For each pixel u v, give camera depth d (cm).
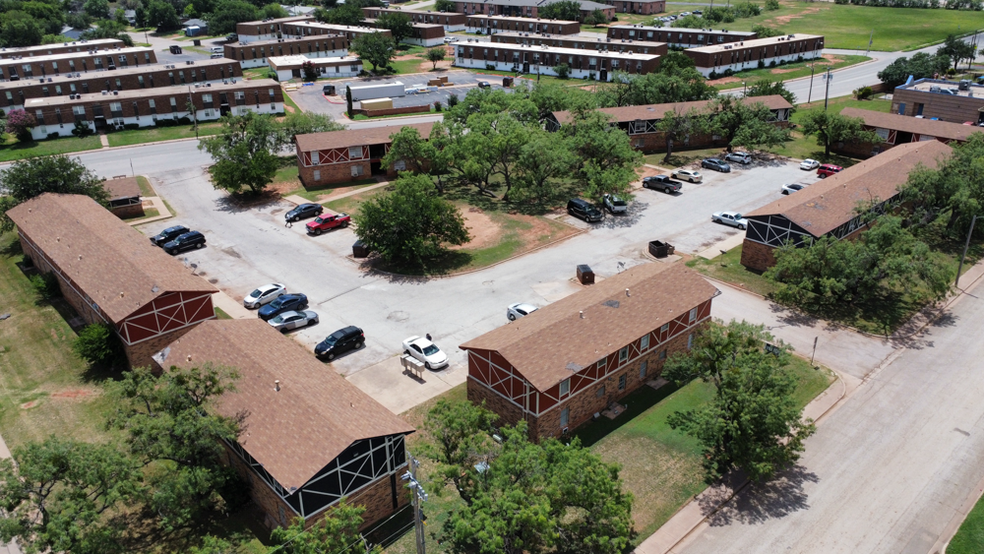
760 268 5888
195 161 9069
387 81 13788
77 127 10194
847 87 12319
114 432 3947
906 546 3169
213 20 19388
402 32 17138
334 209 7375
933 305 5356
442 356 4591
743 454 3422
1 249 6625
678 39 15575
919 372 4484
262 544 3206
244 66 15300
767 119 9394
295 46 15800
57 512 2798
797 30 17688
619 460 3728
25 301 5594
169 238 6506
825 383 4372
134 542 3209
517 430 3150
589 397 4016
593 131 7619
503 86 13162
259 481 3300
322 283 5794
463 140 7556
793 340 4872
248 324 4241
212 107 11000
